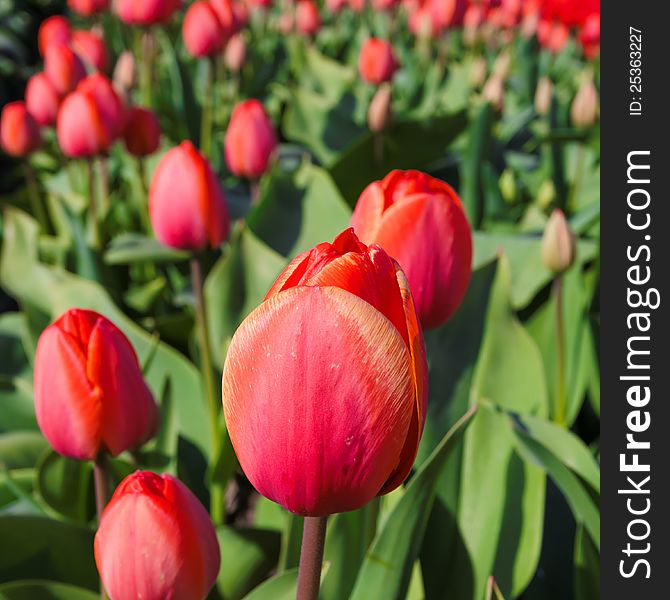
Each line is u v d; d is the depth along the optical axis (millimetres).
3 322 2197
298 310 580
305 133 3066
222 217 1447
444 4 3434
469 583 1167
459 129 2631
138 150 2412
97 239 2336
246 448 630
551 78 4074
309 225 1961
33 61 6289
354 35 4977
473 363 1388
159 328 2066
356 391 589
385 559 969
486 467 1203
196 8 2895
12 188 4258
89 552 1323
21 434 1737
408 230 934
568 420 1673
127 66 3025
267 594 986
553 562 1335
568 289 1735
